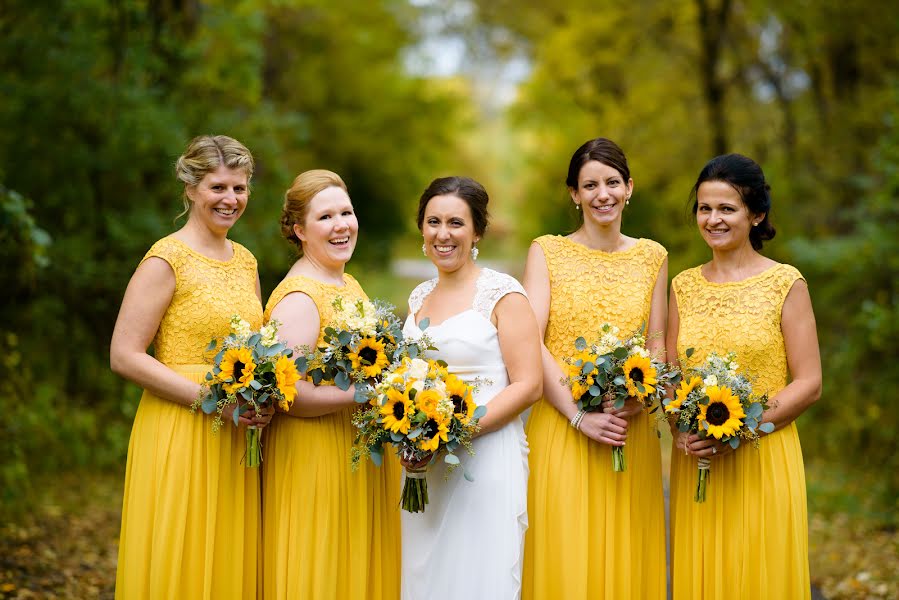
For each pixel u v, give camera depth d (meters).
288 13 21.39
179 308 5.24
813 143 17.27
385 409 4.88
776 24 18.75
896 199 11.56
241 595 5.28
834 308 13.03
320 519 5.27
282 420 5.36
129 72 11.70
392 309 5.38
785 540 5.34
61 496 10.01
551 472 5.56
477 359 5.28
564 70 23.52
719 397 5.13
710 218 5.48
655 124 22.30
